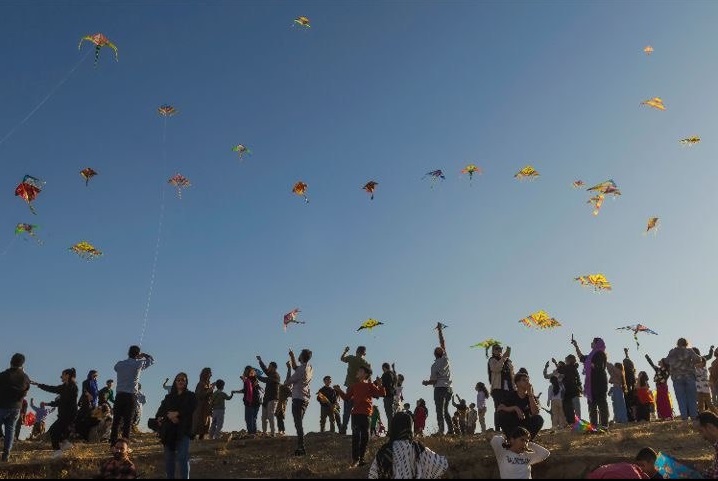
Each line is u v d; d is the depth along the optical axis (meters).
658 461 10.34
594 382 15.31
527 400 12.06
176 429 10.20
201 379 16.86
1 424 13.00
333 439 15.71
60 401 15.05
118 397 13.52
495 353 15.27
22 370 13.41
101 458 12.94
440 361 15.62
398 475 10.45
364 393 12.45
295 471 11.62
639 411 17.64
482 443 13.63
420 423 19.14
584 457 11.35
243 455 13.68
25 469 12.17
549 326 14.69
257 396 17.95
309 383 14.02
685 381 15.52
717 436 10.38
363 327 14.17
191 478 10.96
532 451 10.98
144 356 14.27
